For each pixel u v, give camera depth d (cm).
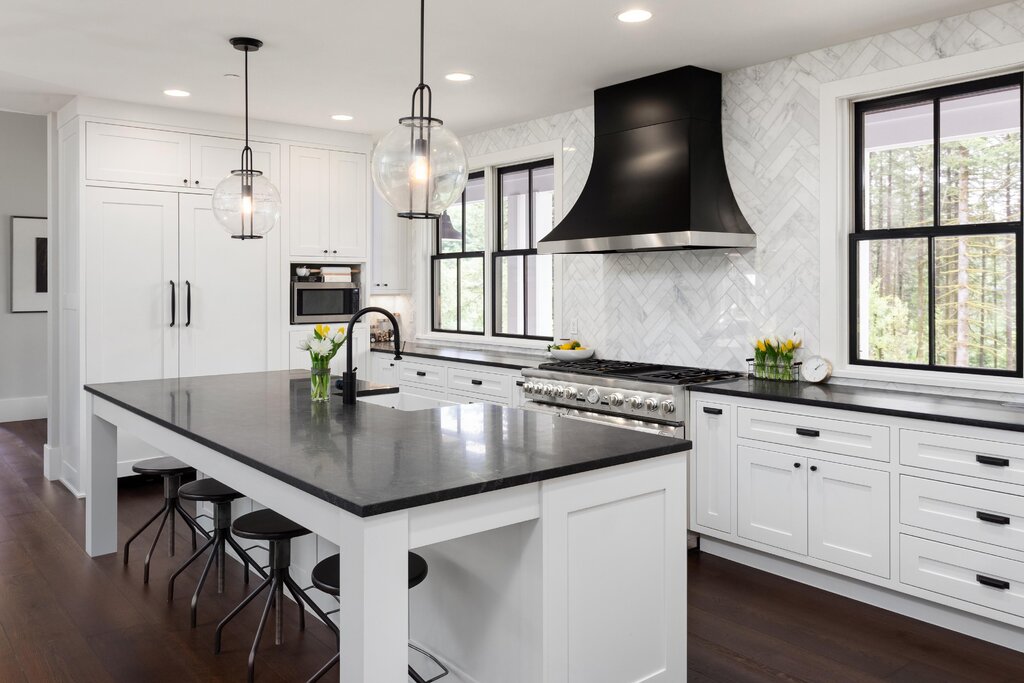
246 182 360
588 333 536
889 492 327
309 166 599
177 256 541
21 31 376
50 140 553
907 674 283
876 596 344
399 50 402
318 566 243
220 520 350
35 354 772
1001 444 292
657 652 249
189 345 550
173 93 491
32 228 757
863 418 333
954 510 307
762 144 427
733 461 386
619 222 436
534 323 593
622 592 238
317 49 400
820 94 400
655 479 246
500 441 256
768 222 427
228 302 566
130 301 525
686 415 406
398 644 189
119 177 516
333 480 204
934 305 374
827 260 400
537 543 217
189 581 372
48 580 372
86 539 413
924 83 365
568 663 224
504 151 592
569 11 344
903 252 385
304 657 295
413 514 191
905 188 385
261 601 349
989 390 347
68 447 537
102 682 276
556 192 548
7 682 276
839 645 306
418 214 264
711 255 456
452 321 668
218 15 353
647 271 494
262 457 232
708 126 434
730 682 276
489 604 235
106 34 379
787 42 388
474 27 366
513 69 432
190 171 543
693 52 403
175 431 287
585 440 257
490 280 618
